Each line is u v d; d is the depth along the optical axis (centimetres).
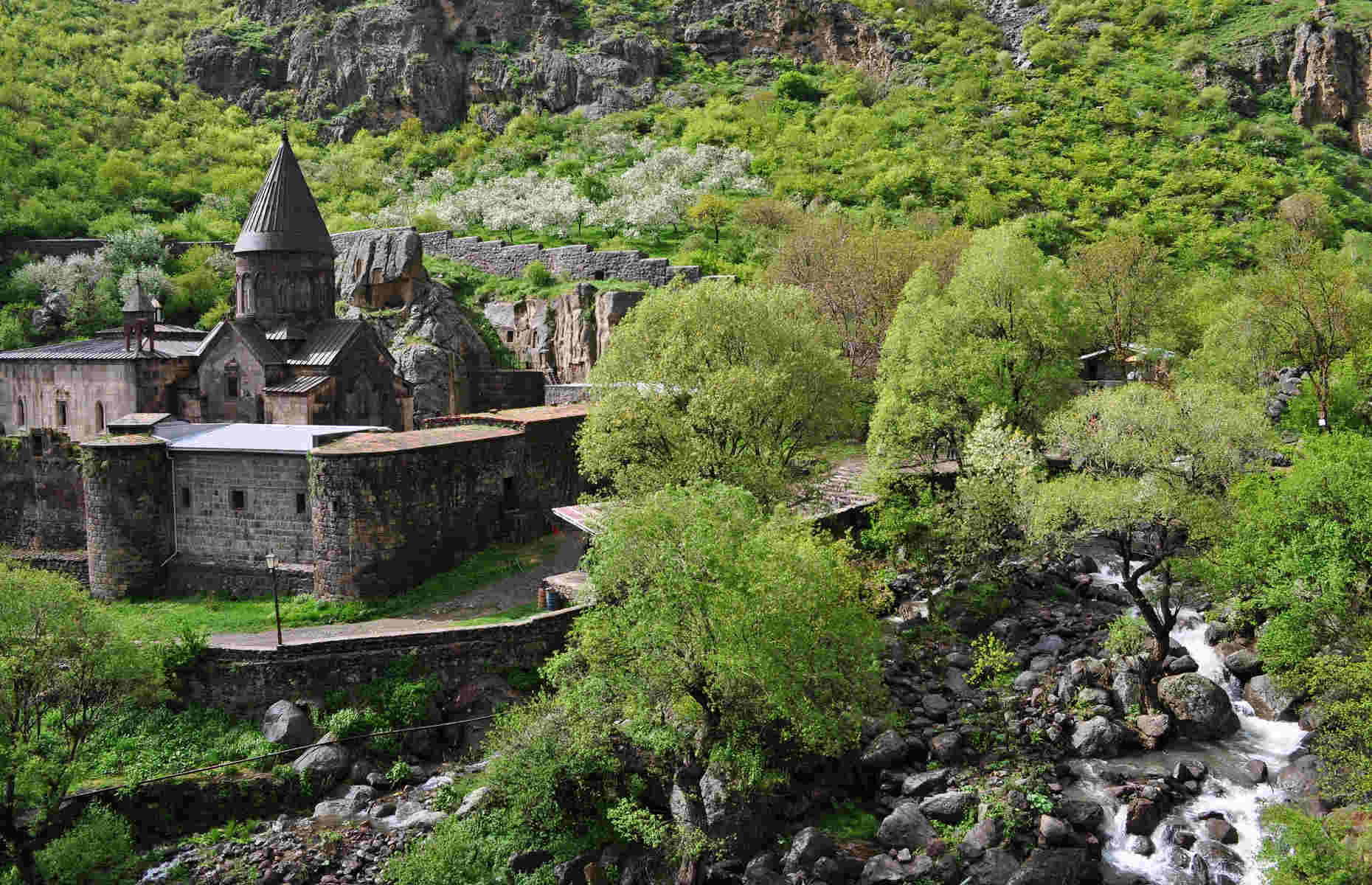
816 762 3228
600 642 3117
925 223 8956
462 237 8700
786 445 4319
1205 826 2838
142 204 9744
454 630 3800
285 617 4122
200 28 14388
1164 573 3534
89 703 3316
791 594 2766
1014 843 2836
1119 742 3203
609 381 4278
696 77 13750
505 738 3266
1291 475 3359
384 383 5600
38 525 5097
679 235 9000
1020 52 14262
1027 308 4731
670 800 3112
